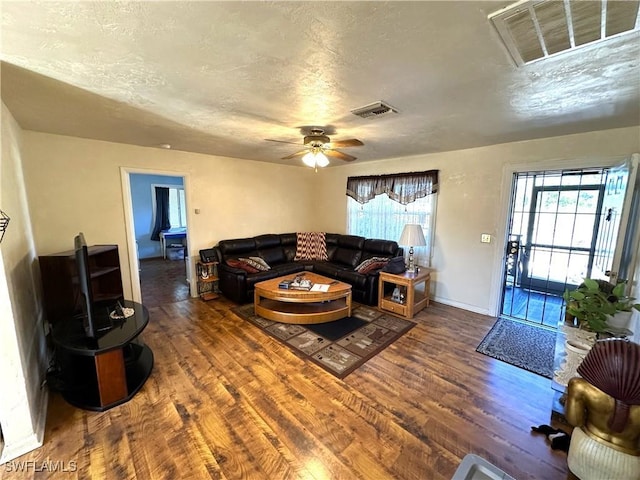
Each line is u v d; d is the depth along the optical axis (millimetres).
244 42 1327
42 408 1938
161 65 1553
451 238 4023
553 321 3498
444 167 4020
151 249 7844
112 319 2402
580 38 1269
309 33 1254
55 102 2104
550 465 1584
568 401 1360
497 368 2518
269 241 5145
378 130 2863
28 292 2264
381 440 1744
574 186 3637
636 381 1144
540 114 2350
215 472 1526
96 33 1245
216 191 4570
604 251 2875
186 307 3980
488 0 1035
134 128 2842
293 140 3348
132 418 1912
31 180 2984
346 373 2428
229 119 2521
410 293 3578
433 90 1876
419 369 2500
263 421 1892
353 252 4977
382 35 1265
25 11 1080
